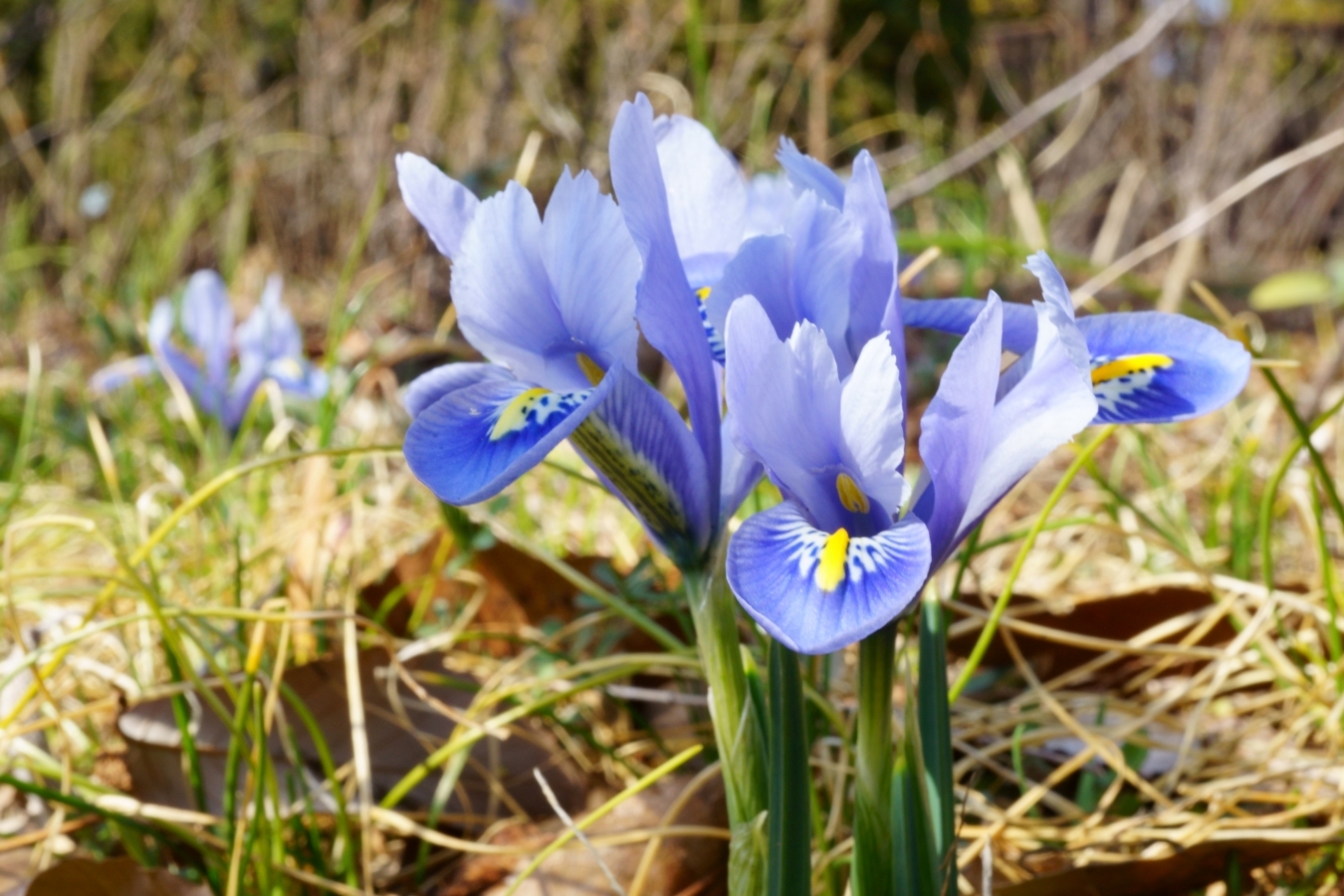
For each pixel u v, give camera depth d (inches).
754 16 54.0
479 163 47.3
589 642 19.8
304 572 19.7
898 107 70.0
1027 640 19.4
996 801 17.6
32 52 72.9
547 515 28.2
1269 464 29.3
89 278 53.6
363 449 17.5
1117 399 13.5
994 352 12.5
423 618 20.9
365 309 45.7
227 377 30.4
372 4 59.2
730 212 14.0
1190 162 64.4
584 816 16.3
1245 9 62.9
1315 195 66.2
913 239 22.7
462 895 16.2
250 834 15.7
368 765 17.2
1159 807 17.0
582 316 13.1
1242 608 19.4
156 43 67.5
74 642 16.7
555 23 52.4
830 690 18.1
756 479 13.7
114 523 26.1
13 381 39.6
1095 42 63.8
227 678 16.3
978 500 13.0
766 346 12.5
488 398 13.4
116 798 16.5
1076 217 64.7
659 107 49.7
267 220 57.9
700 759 17.8
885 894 13.1
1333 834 15.5
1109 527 18.6
